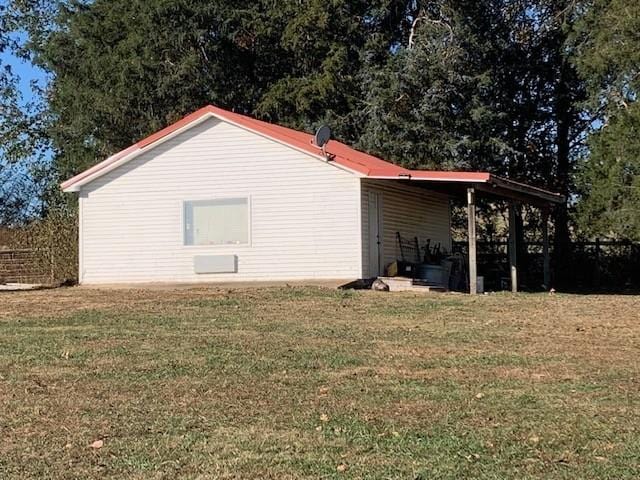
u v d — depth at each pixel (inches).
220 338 407.8
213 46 1133.7
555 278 1128.8
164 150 770.2
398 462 202.5
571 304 567.2
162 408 262.8
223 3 1131.3
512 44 1209.4
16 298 636.1
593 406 260.2
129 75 1105.4
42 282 904.9
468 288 832.3
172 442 223.1
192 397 277.9
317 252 724.0
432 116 1108.5
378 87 1102.4
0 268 919.0
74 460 208.8
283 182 735.1
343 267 716.0
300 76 1176.2
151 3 1098.1
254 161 743.7
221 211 751.7
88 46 1189.1
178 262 762.8
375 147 1099.3
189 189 762.2
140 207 775.1
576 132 1233.4
